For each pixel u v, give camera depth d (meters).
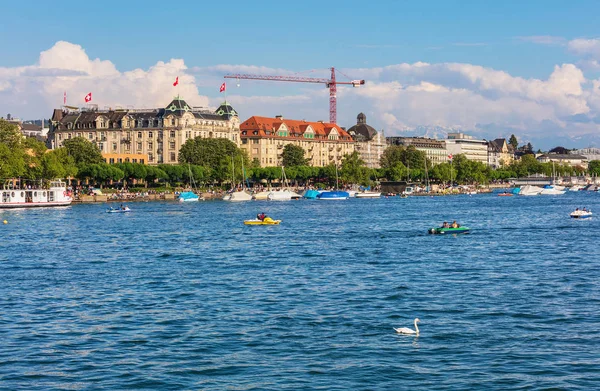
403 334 62.53
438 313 70.12
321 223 182.12
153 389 50.66
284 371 53.62
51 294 81.00
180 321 67.69
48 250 122.81
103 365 55.38
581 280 87.94
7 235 149.62
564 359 55.72
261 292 81.25
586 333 62.53
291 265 102.44
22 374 53.69
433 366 54.44
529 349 58.22
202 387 50.88
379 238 140.88
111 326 66.19
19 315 70.69
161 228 166.88
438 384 50.94
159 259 110.25
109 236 147.38
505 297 77.44
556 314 69.25
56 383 51.94
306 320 67.62
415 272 95.31
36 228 166.88
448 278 90.19
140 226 172.75
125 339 61.88
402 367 54.25
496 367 54.09
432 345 59.41
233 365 55.00
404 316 68.94
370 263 104.19
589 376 52.16
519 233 151.00
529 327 64.56
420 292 80.62
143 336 62.72
